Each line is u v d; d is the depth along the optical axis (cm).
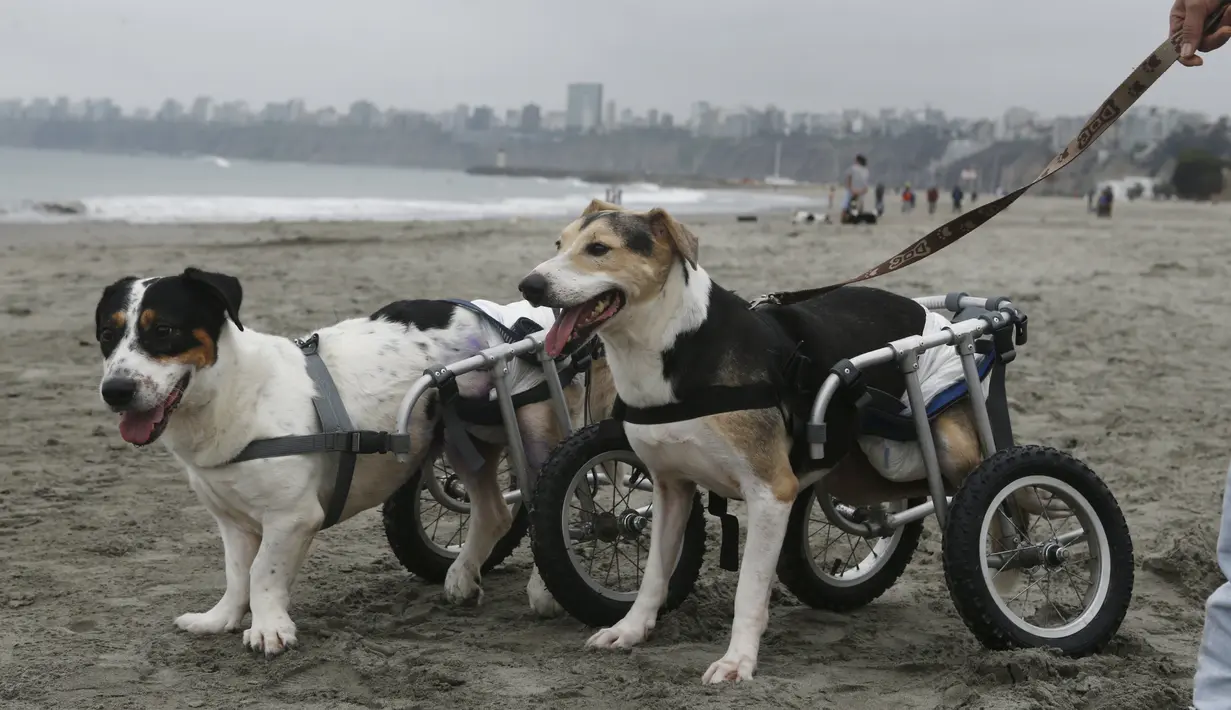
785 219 4128
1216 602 307
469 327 489
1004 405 452
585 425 497
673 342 402
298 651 429
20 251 1923
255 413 432
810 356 423
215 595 500
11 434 791
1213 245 2706
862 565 515
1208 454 774
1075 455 766
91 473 704
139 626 460
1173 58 384
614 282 390
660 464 425
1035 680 385
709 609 485
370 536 608
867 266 1961
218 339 422
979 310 464
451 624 474
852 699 387
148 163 12100
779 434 409
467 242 2327
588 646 436
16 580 515
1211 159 12938
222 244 2175
